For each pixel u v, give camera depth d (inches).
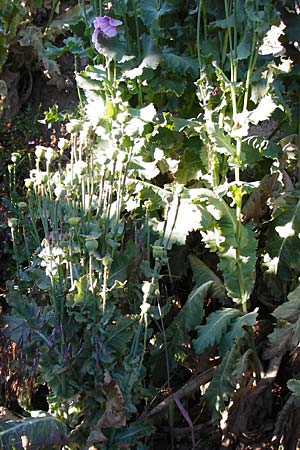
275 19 113.9
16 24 204.5
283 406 123.0
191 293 120.3
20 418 107.5
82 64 224.1
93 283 101.4
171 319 128.6
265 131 153.0
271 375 120.7
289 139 127.4
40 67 221.5
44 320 103.8
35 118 197.2
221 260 116.7
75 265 107.7
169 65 123.7
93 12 136.2
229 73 126.2
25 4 218.1
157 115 132.1
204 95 118.7
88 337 101.0
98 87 130.0
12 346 115.0
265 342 125.6
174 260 130.5
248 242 116.7
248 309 126.0
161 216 131.1
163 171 135.1
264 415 126.3
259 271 130.5
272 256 123.5
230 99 121.3
